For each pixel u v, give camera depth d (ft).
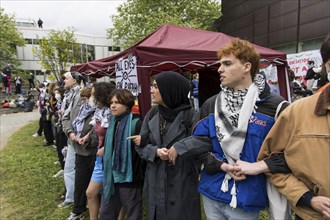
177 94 6.18
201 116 5.43
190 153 5.19
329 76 3.72
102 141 8.38
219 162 4.91
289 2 46.55
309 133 3.86
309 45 43.57
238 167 4.60
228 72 4.70
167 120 6.37
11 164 17.47
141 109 10.43
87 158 9.66
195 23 49.47
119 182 7.47
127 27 56.75
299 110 4.08
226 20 65.16
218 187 5.03
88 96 9.87
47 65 77.25
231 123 4.73
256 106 4.66
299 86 18.06
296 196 4.00
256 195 4.75
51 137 22.27
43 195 12.65
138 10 55.72
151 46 10.79
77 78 12.74
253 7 55.72
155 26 47.39
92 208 8.56
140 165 7.54
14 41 85.92
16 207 11.51
